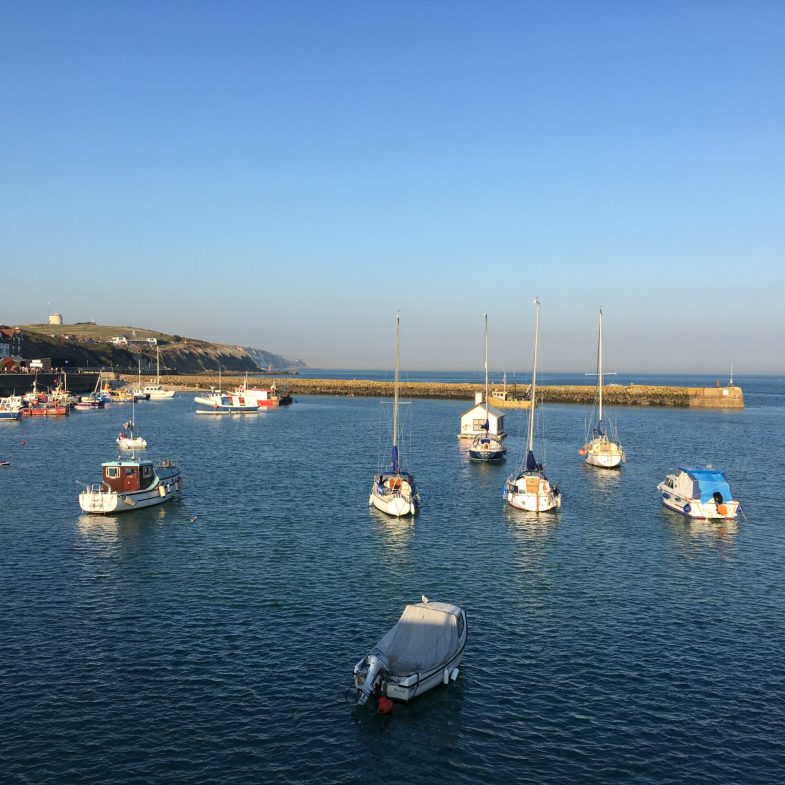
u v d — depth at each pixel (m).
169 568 39.50
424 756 21.77
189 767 20.98
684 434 114.62
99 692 25.20
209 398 169.50
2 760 21.11
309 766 21.16
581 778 20.81
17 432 113.50
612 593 36.28
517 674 27.06
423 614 27.41
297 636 30.17
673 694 25.69
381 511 54.50
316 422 136.50
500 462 83.06
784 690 26.08
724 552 44.28
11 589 35.75
